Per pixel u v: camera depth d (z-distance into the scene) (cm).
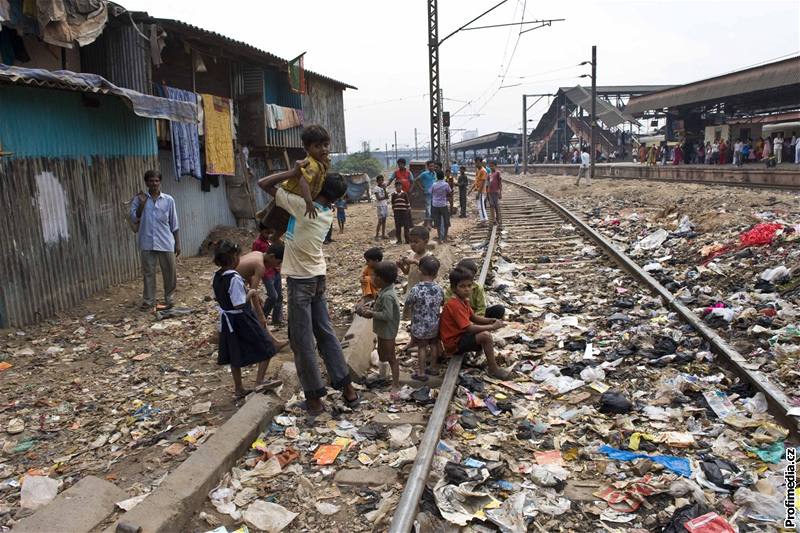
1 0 859
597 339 688
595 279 1000
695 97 3597
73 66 1199
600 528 354
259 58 1720
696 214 1430
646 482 393
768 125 3531
